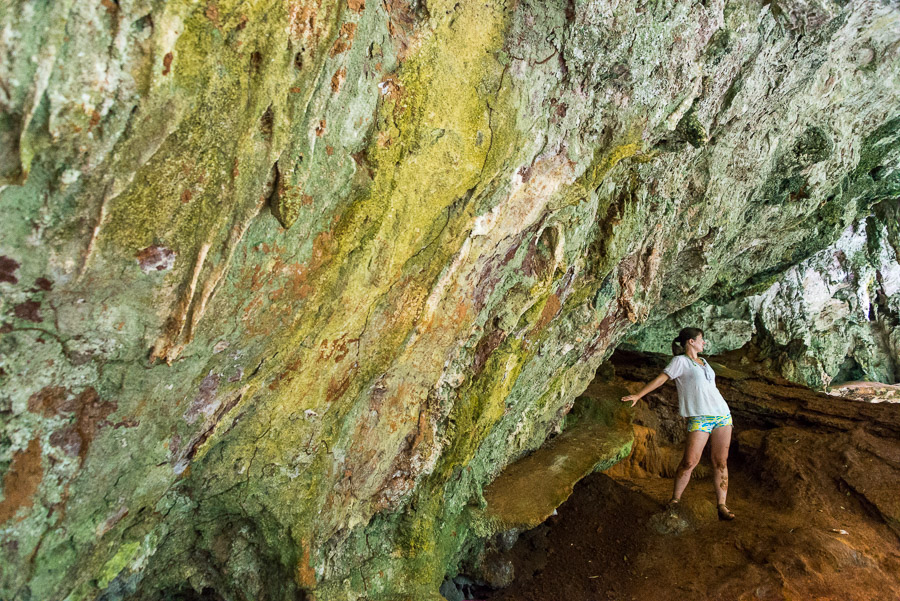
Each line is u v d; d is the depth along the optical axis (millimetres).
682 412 5000
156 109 1404
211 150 1565
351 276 2201
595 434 5184
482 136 2377
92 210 1413
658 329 9492
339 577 2816
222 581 2584
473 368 3383
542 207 3006
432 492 3279
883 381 11320
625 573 4199
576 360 4855
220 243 1704
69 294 1483
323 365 2357
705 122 3947
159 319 1696
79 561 1862
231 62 1511
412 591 3053
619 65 2838
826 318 11023
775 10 3623
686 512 4871
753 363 8391
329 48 1695
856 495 5117
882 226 10234
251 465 2361
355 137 1945
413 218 2311
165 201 1534
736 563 4246
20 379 1501
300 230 1908
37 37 1198
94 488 1792
